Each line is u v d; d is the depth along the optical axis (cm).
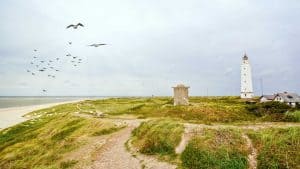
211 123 4653
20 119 9962
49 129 6028
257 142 3039
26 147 4706
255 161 2698
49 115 9331
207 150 2850
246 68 11856
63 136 5141
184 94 7400
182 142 3228
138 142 3669
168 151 3139
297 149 2756
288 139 2970
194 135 3291
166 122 4016
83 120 6116
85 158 3297
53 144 4472
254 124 4584
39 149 4356
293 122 4875
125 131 4603
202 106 6391
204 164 2653
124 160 3072
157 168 2728
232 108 6134
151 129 3862
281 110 5750
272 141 2961
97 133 4634
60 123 6362
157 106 7475
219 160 2672
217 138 3134
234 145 2955
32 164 3641
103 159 3177
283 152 2736
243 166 2594
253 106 6278
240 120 5194
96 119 5978
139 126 4472
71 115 7394
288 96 9288
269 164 2589
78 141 4228
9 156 4316
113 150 3500
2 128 7769
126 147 3581
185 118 5453
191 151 2922
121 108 8119
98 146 3775
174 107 6525
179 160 2873
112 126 4975
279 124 4547
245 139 3145
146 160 2998
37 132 6056
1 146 5469
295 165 2527
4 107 17975
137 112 6994
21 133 6438
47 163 3488
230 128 3497
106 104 11500
